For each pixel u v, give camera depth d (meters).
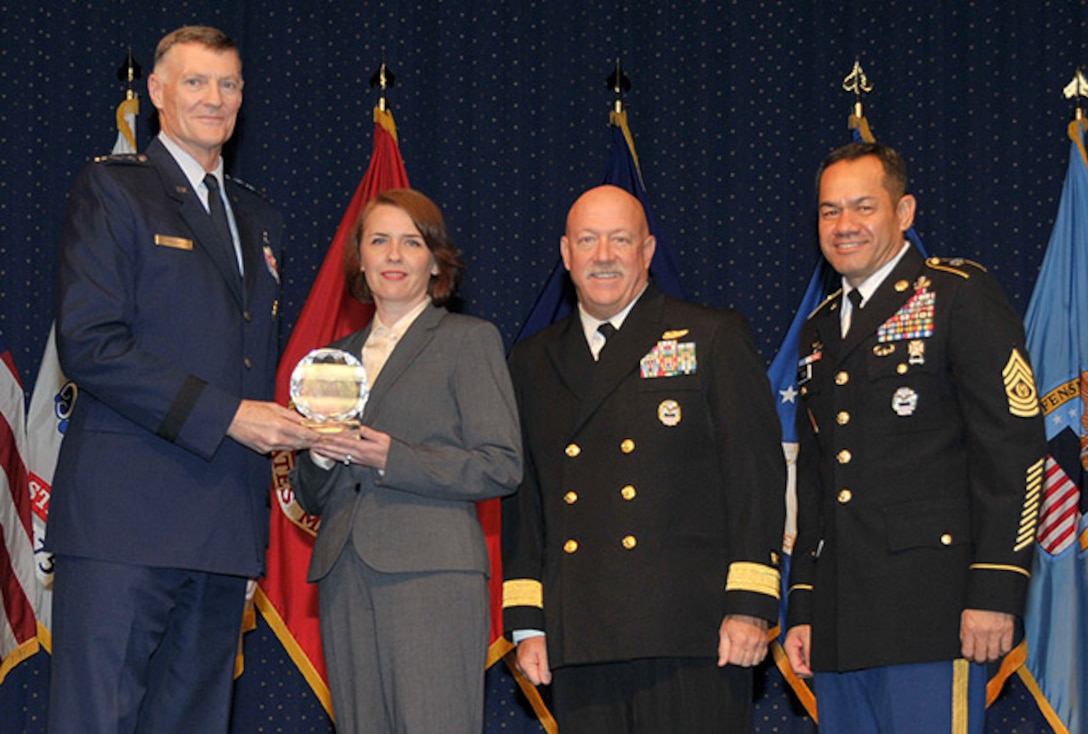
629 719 3.19
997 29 5.18
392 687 2.95
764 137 5.19
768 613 3.07
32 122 5.06
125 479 2.95
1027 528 3.08
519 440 3.11
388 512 3.02
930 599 3.13
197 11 5.16
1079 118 4.88
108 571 2.91
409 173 5.17
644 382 3.25
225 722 3.08
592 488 3.21
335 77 5.20
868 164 3.40
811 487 3.43
